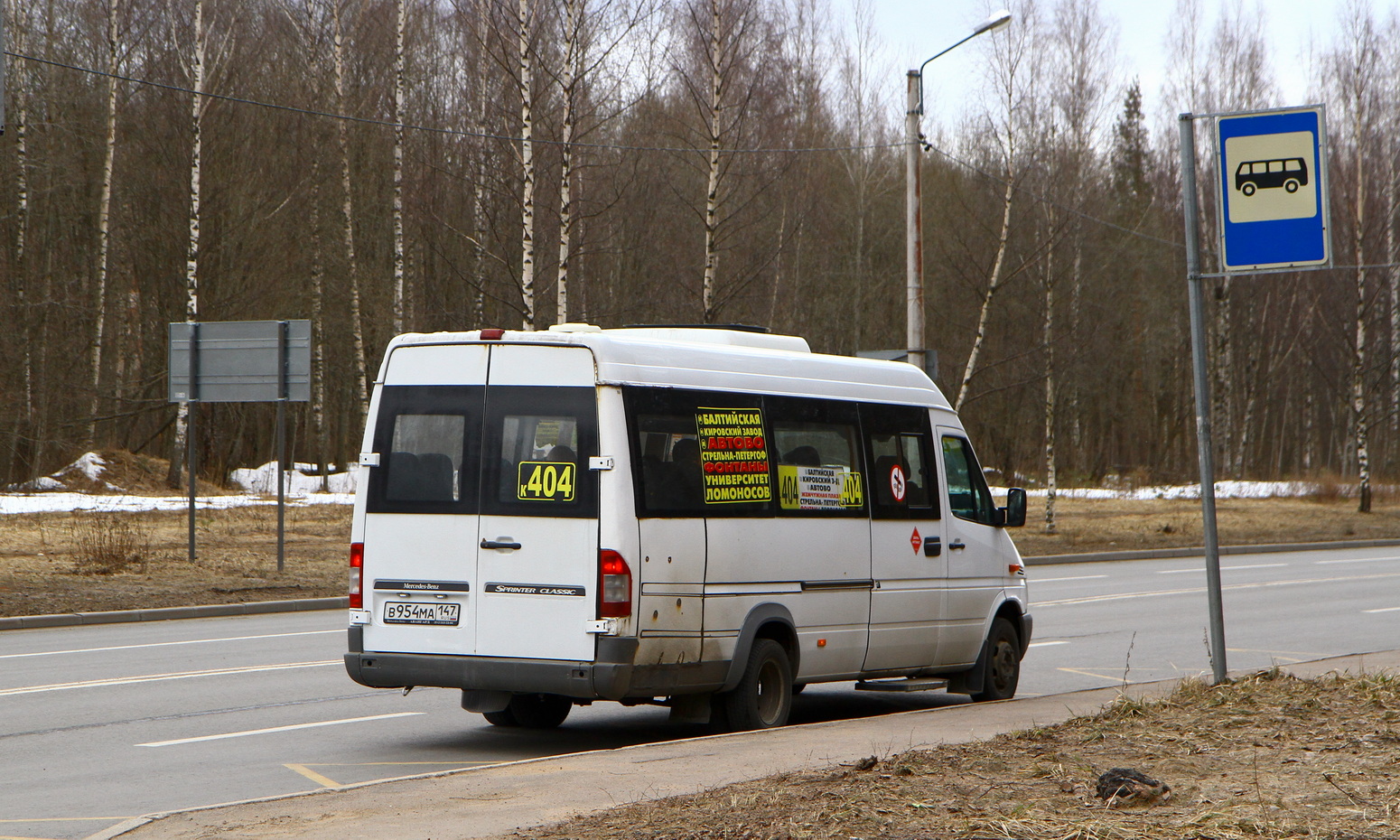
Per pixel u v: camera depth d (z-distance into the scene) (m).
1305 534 52.59
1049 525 48.62
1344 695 13.39
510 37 40.88
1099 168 70.50
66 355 54.84
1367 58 65.88
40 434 52.97
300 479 61.22
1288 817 8.33
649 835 8.38
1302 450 106.00
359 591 13.69
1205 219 82.94
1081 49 57.09
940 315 77.44
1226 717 12.27
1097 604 29.62
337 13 60.25
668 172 56.00
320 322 62.69
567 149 37.19
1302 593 32.44
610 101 45.78
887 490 15.98
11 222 55.84
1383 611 28.09
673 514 13.34
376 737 14.30
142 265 60.22
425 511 13.51
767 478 14.44
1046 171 51.97
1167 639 23.42
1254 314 94.44
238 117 59.75
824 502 15.09
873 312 78.81
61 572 29.83
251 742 13.96
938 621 16.44
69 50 57.06
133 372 61.78
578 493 12.99
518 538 13.12
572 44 37.34
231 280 58.59
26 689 17.36
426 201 53.84
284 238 60.53
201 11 53.34
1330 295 89.94
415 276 65.50
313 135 61.53
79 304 55.06
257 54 61.09
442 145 57.31
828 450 15.28
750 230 50.94
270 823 9.40
